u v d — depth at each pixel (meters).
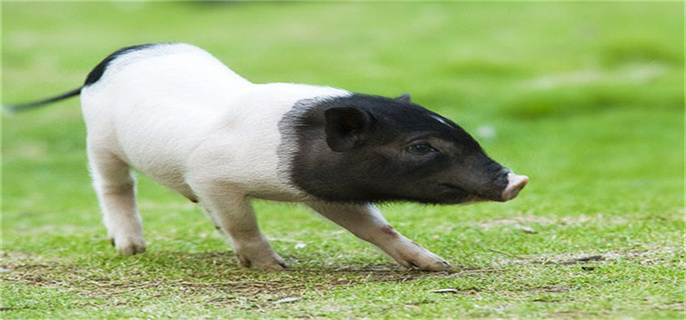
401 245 10.98
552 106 29.81
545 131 27.23
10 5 51.28
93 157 12.28
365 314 8.71
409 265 11.00
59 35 44.59
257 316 8.81
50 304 9.78
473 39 42.66
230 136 10.47
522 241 12.44
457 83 33.72
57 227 16.06
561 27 44.44
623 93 31.02
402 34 43.94
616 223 13.38
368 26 45.97
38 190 21.69
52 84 34.81
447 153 9.73
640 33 41.97
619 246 11.71
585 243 12.02
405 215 14.87
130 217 12.72
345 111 9.68
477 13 48.09
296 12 50.59
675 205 15.16
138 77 11.55
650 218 13.73
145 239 13.90
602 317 8.19
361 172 9.97
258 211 16.25
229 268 11.45
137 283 10.82
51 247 13.41
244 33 44.81
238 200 10.71
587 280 9.83
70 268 11.78
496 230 13.26
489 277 10.14
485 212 14.78
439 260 10.91
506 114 29.50
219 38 43.47
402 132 9.79
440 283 9.95
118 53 12.17
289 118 10.28
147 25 47.22
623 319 8.08
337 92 10.45
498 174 9.59
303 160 10.13
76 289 10.58
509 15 47.41
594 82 33.50
